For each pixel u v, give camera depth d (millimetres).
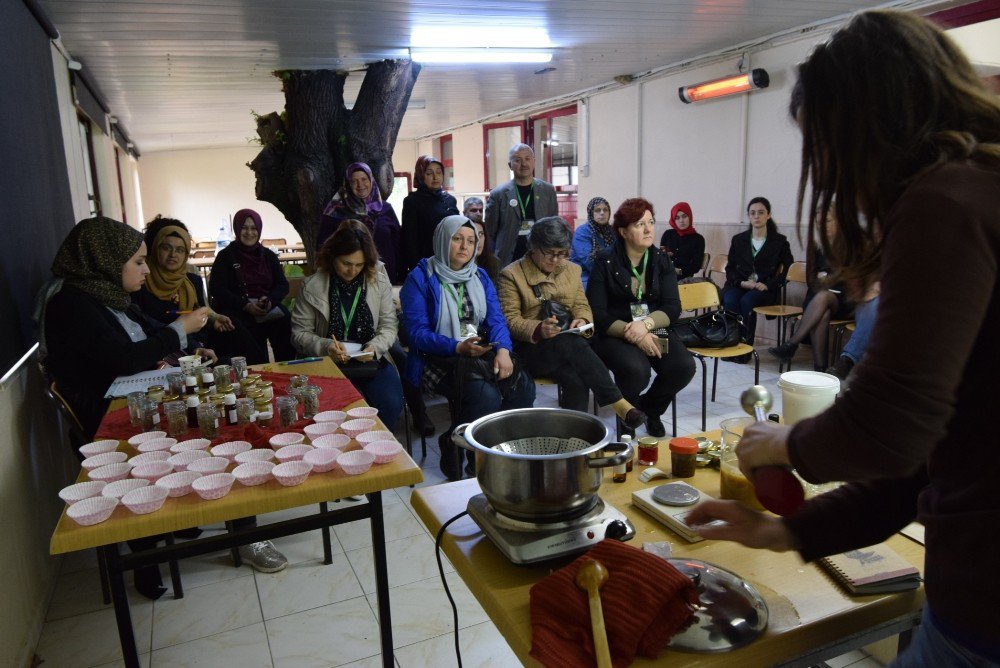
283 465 1396
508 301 3184
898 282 584
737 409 3789
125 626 1312
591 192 7578
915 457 585
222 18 4066
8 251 2176
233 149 13445
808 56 713
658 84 6371
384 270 3195
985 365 606
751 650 804
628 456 986
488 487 1007
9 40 2551
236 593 2129
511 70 6258
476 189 10594
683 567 942
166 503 1294
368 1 3906
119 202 8438
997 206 571
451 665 1780
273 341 4164
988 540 604
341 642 1880
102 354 2096
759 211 4969
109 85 6008
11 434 1948
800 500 745
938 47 648
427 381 2941
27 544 1966
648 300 3404
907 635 1025
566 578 856
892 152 634
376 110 5355
